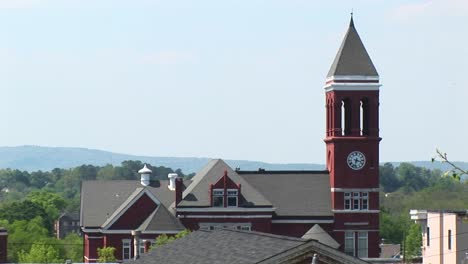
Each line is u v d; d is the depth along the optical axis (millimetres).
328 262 100750
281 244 101250
